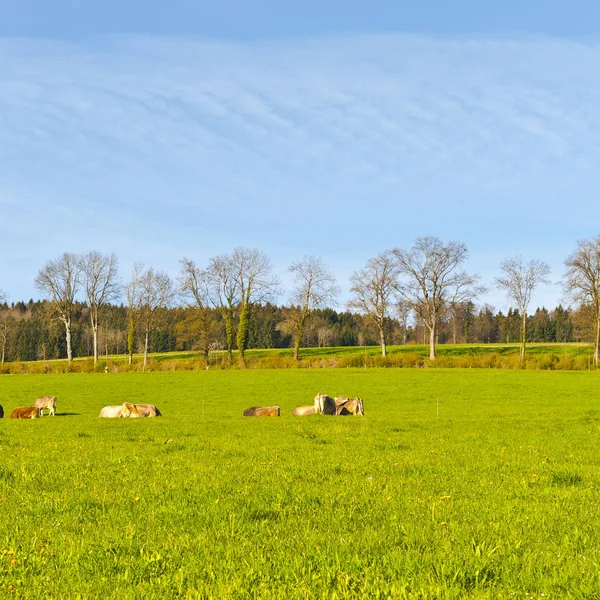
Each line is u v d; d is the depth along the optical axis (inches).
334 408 1438.2
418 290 3875.5
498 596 267.1
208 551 334.6
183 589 281.9
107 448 796.6
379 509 424.5
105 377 2861.7
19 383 2625.5
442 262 3816.4
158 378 2778.1
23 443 863.7
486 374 2783.0
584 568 296.4
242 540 355.3
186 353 5615.2
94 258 3875.5
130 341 4173.2
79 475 576.7
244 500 455.2
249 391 2265.0
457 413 1454.2
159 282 4242.1
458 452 732.7
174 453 746.8
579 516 402.0
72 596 274.8
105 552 335.6
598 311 3563.0
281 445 815.7
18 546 348.8
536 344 5659.5
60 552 338.0
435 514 407.8
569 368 3105.3
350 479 546.0
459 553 320.2
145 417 1396.4
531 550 329.7
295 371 3102.9
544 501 452.4
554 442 830.5
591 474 565.6
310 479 550.9
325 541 348.2
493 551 322.7
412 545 338.3
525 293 3873.0
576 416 1244.5
